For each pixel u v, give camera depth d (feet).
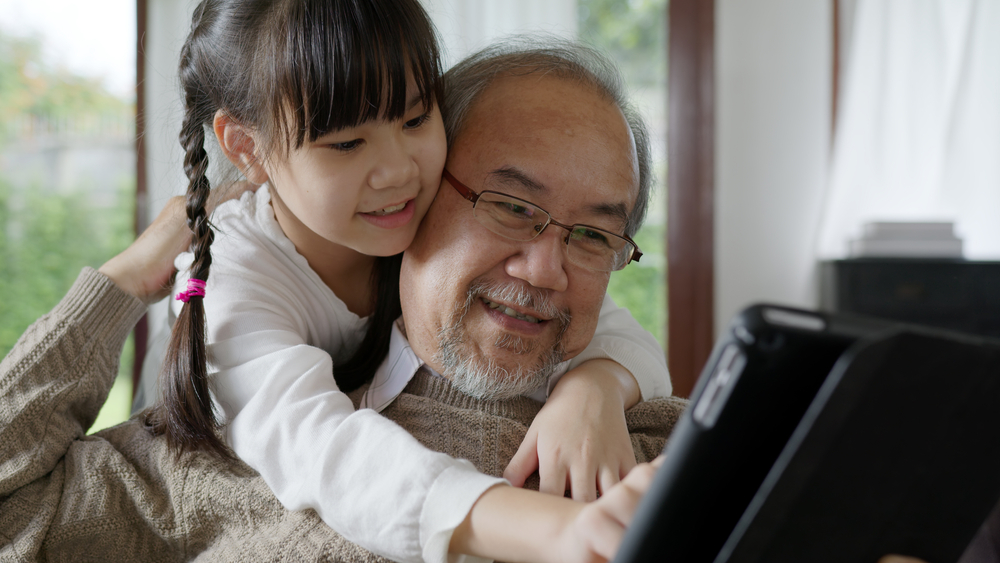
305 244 2.82
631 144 2.27
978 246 9.84
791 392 1.06
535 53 2.38
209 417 2.27
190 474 2.23
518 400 2.42
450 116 2.32
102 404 2.73
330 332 2.92
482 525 1.60
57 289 9.66
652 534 1.13
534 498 1.59
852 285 8.75
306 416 2.07
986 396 1.09
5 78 9.43
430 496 1.69
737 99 10.08
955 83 9.86
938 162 9.87
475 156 2.17
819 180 10.03
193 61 2.62
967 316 8.60
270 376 2.20
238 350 2.36
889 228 8.94
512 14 9.50
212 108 2.57
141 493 2.27
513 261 2.09
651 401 2.56
